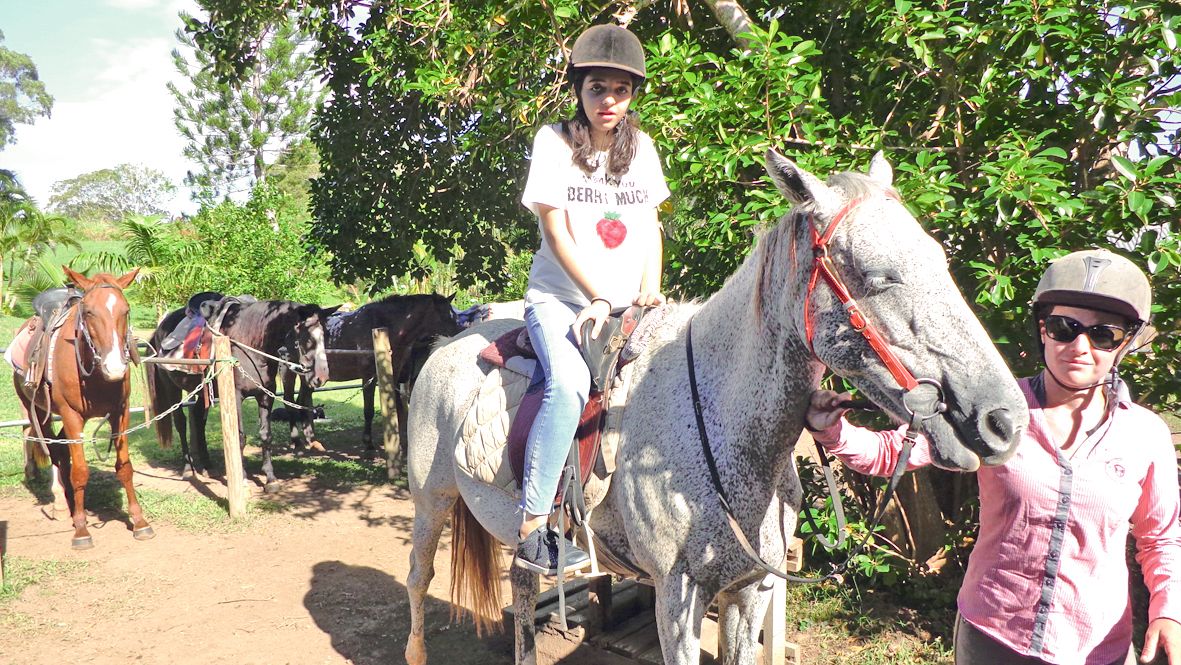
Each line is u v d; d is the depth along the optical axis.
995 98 3.43
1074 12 3.08
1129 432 1.68
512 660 3.80
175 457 8.30
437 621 4.27
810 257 1.69
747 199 3.96
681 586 2.08
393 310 8.19
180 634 4.15
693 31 5.26
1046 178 2.86
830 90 4.75
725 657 2.32
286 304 7.32
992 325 3.39
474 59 5.06
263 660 3.86
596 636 3.61
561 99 4.68
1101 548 1.67
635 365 2.27
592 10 4.86
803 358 1.80
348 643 4.03
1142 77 3.11
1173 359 3.33
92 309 5.42
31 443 7.09
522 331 2.65
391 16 5.62
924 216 3.24
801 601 4.30
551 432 2.20
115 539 5.72
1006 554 1.75
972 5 3.68
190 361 6.66
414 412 3.10
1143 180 2.84
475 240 8.81
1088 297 1.58
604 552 2.37
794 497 2.16
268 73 33.97
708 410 2.06
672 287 4.79
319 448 8.62
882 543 4.39
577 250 2.23
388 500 6.73
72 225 20.91
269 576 4.99
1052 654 1.69
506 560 5.34
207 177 35.22
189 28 8.66
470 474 2.59
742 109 3.57
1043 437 1.69
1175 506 1.69
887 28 3.45
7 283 19.59
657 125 3.75
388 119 8.18
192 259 17.30
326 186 8.75
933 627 3.94
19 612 4.42
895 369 1.53
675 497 2.05
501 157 6.92
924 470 4.15
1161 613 1.60
